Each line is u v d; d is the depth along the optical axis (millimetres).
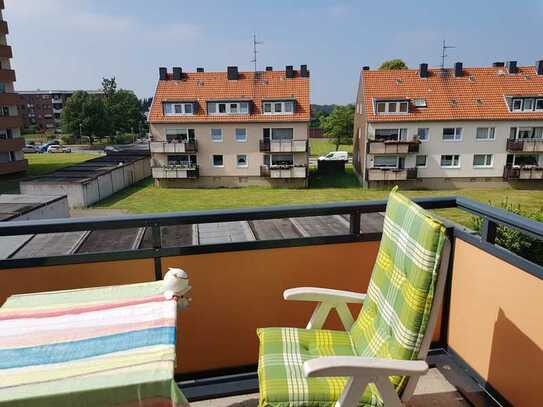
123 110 65312
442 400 1961
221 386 2074
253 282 2123
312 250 2143
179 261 2021
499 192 23578
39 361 1234
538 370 1636
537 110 23469
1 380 1152
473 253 2006
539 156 23969
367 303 1822
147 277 2010
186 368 2156
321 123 54469
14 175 27969
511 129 23516
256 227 7234
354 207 2090
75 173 22453
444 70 25047
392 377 1429
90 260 1927
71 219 1871
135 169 27609
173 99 25234
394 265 1658
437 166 24250
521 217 1689
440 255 1378
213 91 25734
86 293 1674
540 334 1618
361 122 26438
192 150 25203
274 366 1579
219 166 25703
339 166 30969
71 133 59219
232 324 2152
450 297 2213
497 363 1873
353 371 1284
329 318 2271
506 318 1801
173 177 25531
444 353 2273
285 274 2143
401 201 1724
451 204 2115
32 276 1914
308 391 1437
